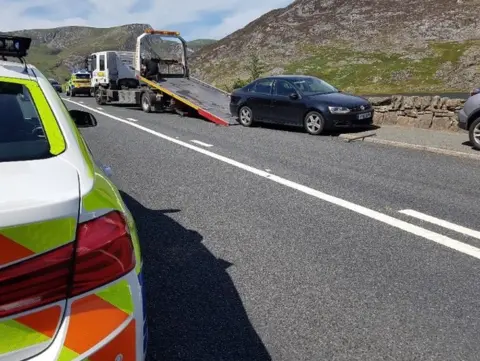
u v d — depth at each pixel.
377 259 4.17
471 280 3.77
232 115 14.30
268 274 3.86
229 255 4.24
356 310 3.30
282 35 81.50
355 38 74.81
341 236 4.73
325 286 3.66
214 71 73.50
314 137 11.51
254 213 5.46
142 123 14.30
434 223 5.10
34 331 1.46
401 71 57.16
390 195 6.20
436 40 68.25
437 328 3.08
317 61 68.25
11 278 1.41
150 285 3.62
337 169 7.78
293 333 3.00
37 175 1.73
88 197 1.67
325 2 91.56
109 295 1.62
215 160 8.52
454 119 11.55
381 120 13.20
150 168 7.88
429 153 9.24
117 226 1.71
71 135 2.21
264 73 65.94
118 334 1.60
